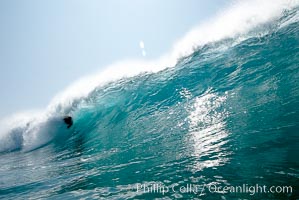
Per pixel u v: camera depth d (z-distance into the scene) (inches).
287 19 400.2
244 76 307.9
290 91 221.0
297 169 111.6
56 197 142.7
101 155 228.2
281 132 155.6
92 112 401.7
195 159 153.7
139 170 158.9
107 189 138.9
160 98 355.3
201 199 106.1
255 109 212.1
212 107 265.3
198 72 371.9
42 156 306.8
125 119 341.7
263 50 351.9
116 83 439.5
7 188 183.3
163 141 216.5
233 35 425.1
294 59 290.2
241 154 142.3
